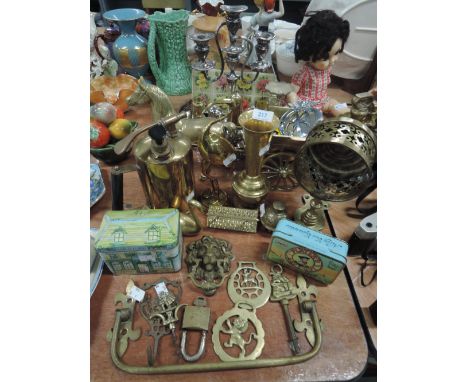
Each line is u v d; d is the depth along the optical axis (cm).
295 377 53
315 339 57
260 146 66
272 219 73
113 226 61
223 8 76
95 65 114
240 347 56
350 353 56
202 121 81
